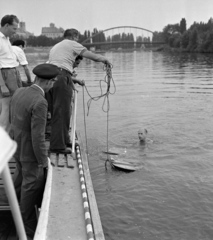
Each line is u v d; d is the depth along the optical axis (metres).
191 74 33.84
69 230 4.05
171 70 39.44
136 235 5.52
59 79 5.78
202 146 10.09
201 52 90.56
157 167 8.42
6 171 1.45
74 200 4.74
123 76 33.25
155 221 5.93
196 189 7.11
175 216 6.07
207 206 6.40
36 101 4.16
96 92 22.42
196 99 19.03
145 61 60.44
